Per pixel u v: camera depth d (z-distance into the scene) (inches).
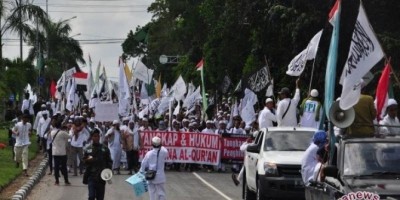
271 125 828.0
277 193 666.2
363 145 434.0
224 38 1865.2
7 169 1013.8
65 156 942.4
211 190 873.5
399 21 1251.8
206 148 1183.6
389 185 395.2
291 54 1403.8
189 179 1029.2
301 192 662.5
